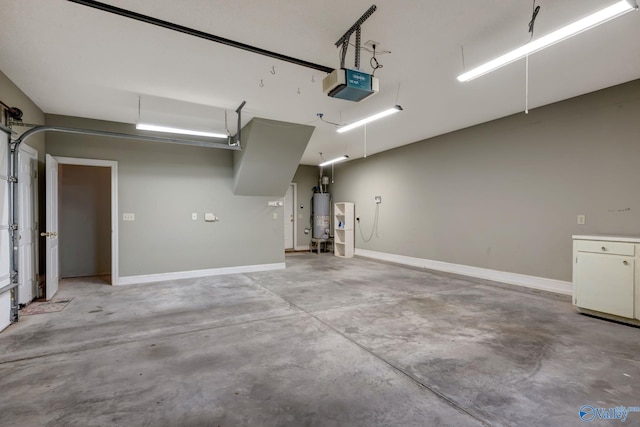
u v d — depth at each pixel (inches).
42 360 101.2
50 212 170.7
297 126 221.3
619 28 108.7
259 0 94.4
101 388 85.0
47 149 193.3
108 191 247.6
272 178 248.5
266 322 136.0
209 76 144.6
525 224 196.5
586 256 143.3
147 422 71.3
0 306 125.2
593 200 166.6
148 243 219.9
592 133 166.7
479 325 131.7
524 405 77.4
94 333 123.9
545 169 186.5
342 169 378.0
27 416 73.2
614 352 106.5
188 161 234.5
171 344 113.6
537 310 152.1
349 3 96.2
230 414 74.3
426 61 133.2
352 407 76.7
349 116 203.9
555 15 102.7
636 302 128.4
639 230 151.6
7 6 95.3
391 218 304.3
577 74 145.7
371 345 112.3
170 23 104.7
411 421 71.5
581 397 80.7
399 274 243.1
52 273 175.0
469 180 230.4
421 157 270.5
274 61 130.6
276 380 89.1
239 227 252.8
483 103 182.4
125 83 151.4
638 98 151.3
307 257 343.0
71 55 125.3
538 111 189.3
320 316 143.8
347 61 131.8
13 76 142.5
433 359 101.5
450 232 245.6
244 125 221.8
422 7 98.3
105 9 95.4
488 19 104.8
